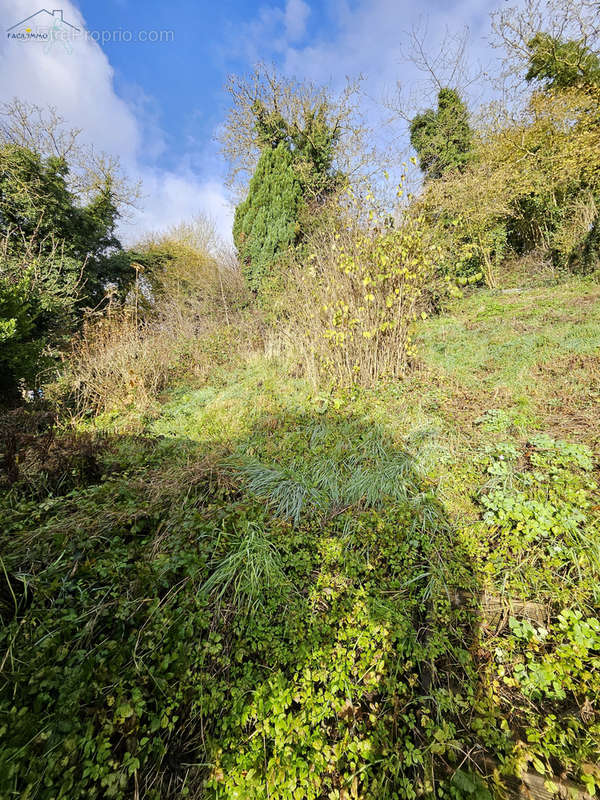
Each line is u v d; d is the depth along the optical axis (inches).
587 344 163.8
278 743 50.2
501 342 198.5
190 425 158.1
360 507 94.0
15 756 44.1
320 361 181.2
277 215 381.4
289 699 54.7
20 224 350.0
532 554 72.0
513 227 406.3
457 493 93.6
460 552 76.2
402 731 52.1
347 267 154.5
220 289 393.1
